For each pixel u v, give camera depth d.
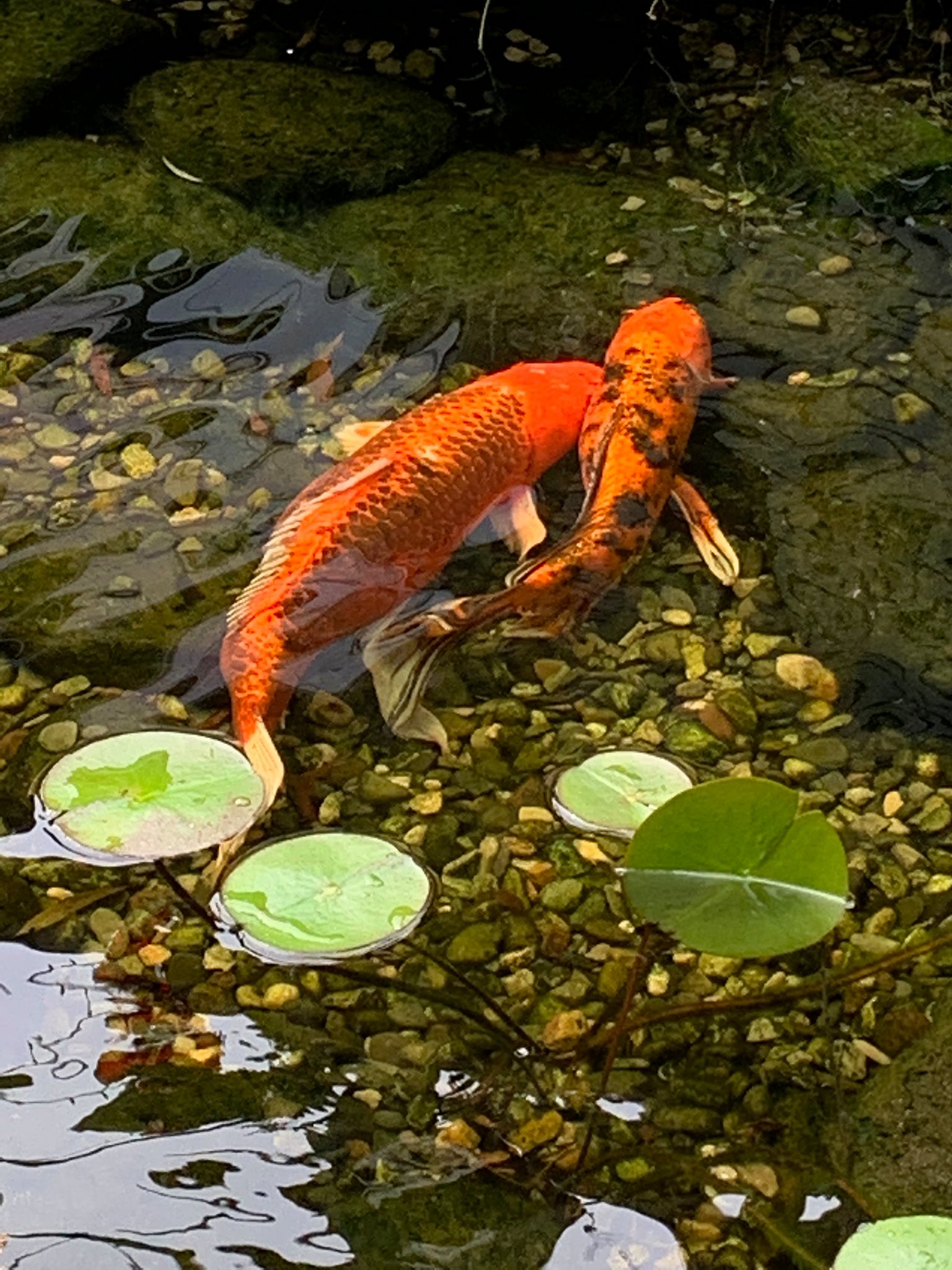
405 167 3.26
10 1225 2.29
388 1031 2.43
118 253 3.12
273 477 2.85
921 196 3.22
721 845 2.33
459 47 3.54
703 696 2.68
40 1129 2.35
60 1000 2.44
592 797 2.50
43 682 2.67
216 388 2.95
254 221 3.18
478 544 2.77
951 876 2.54
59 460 2.87
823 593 2.75
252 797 2.46
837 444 2.88
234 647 2.61
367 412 2.92
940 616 2.72
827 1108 2.38
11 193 3.20
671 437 2.81
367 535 2.68
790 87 3.40
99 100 3.39
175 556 2.77
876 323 3.03
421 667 2.67
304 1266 2.27
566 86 3.47
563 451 2.83
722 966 2.48
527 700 2.68
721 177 3.29
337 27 3.60
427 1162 2.34
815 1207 2.31
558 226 3.17
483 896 2.52
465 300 3.06
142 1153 2.33
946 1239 2.23
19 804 2.57
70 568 2.76
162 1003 2.44
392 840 2.48
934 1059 2.38
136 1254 2.27
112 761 2.48
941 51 3.53
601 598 2.77
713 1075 2.40
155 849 2.41
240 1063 2.40
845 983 2.46
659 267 3.11
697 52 3.54
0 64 3.39
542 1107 2.38
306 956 2.42
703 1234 2.30
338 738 2.64
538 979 2.47
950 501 2.82
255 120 3.30
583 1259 2.28
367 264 3.12
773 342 3.01
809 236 3.17
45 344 3.00
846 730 2.65
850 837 2.57
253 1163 2.33
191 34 3.55
